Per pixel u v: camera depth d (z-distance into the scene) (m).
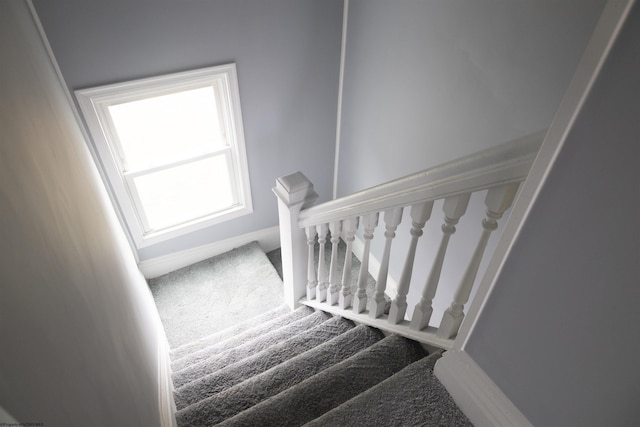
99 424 0.75
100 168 2.70
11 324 0.50
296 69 2.92
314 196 2.14
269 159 3.33
